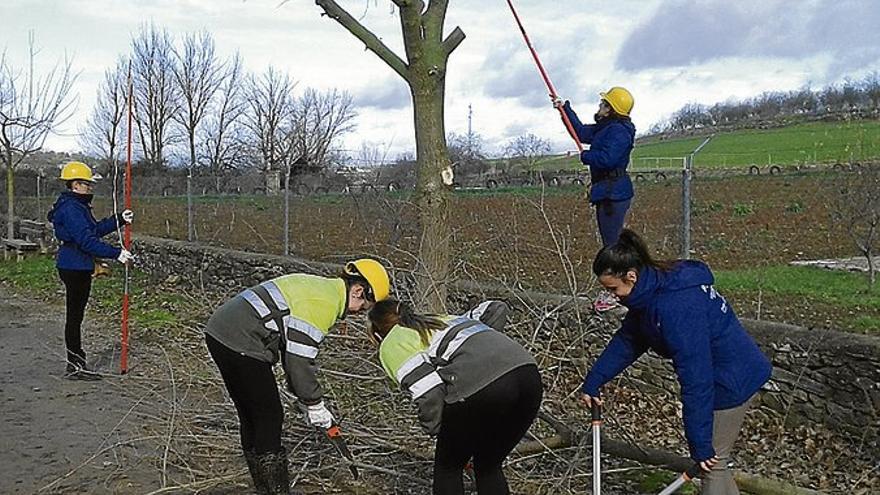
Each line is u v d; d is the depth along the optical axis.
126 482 5.61
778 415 6.38
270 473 4.84
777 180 18.53
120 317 11.44
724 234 13.90
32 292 14.54
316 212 16.03
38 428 6.84
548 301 7.15
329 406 5.90
